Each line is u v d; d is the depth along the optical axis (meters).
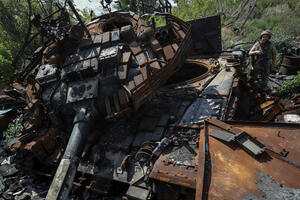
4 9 19.09
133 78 5.79
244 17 27.55
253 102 8.93
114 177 5.18
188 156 4.48
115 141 5.97
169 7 14.46
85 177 5.82
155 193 4.53
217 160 3.56
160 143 4.98
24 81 8.07
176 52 6.34
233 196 2.96
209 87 7.14
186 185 3.80
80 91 5.96
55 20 7.05
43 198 6.19
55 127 6.82
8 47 18.89
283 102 10.35
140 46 6.66
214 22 10.84
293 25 20.00
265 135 3.86
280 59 15.13
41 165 6.93
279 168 3.18
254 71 8.62
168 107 6.58
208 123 4.55
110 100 5.84
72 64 6.38
